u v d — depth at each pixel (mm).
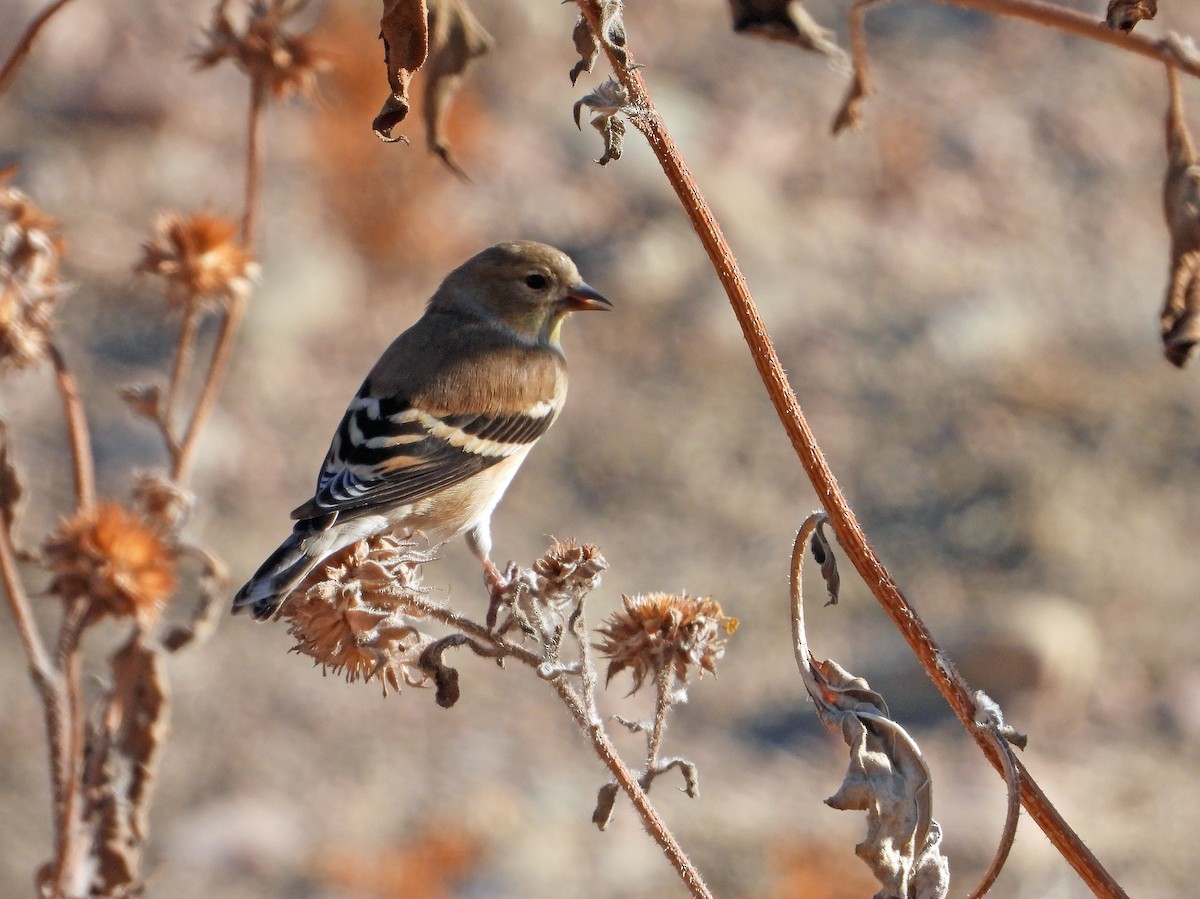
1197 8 18688
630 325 16453
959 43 20734
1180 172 4156
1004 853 3615
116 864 6383
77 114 18031
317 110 17578
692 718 12836
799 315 16703
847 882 11219
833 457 15070
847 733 4031
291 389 15359
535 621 4508
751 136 18922
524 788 12133
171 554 6664
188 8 19422
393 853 11336
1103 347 16547
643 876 11281
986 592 13680
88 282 16031
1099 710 12766
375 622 4383
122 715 6461
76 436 6441
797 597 4074
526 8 19938
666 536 14250
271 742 12383
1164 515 14508
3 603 12992
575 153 18375
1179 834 11617
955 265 17578
